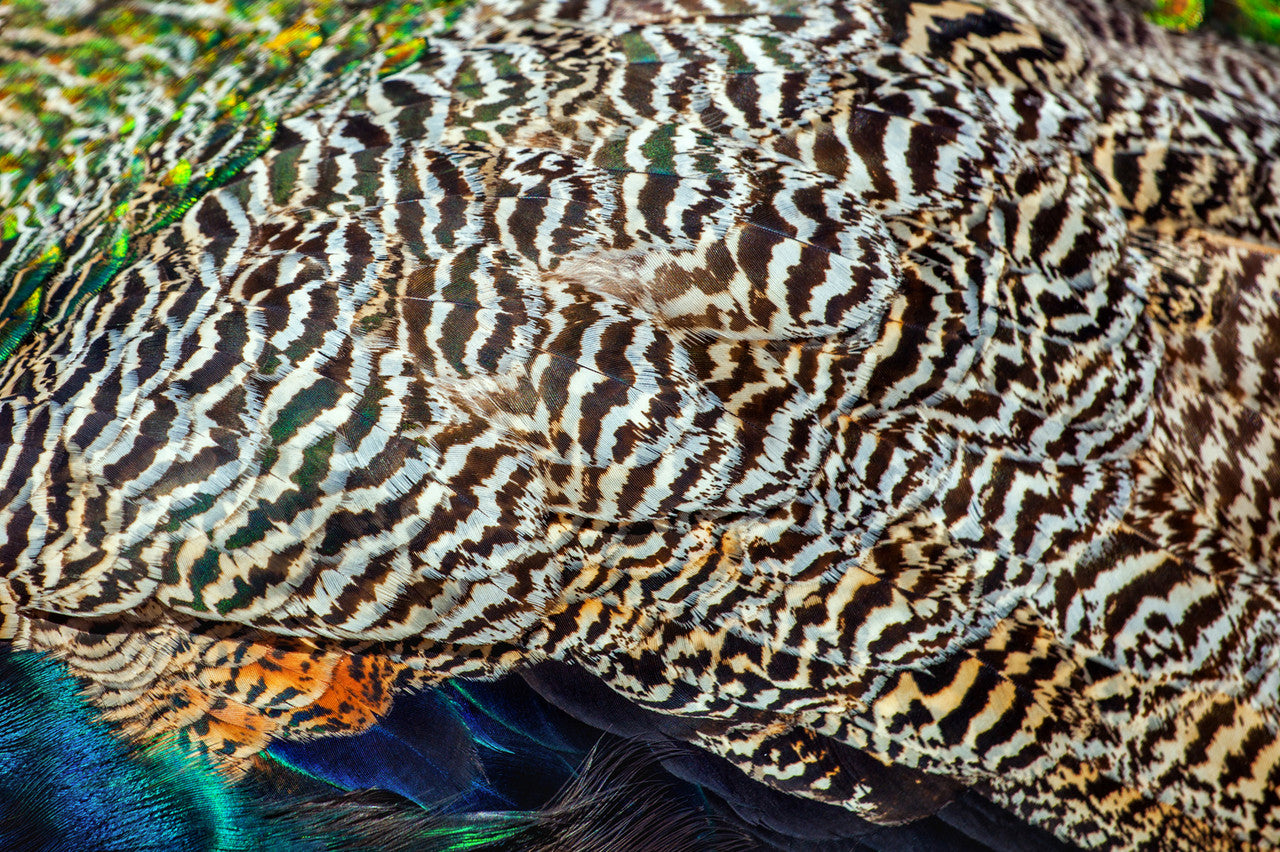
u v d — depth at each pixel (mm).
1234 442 2262
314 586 2250
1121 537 2256
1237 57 2328
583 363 2248
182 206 2287
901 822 2266
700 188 2254
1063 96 2281
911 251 2254
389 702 2268
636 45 2279
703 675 2260
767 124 2264
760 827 2273
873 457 2252
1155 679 2256
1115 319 2262
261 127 2291
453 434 2248
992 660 2256
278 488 2246
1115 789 2258
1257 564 2260
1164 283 2270
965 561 2254
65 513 2250
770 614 2254
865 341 2252
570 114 2268
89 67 2314
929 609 2254
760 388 2250
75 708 2270
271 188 2271
